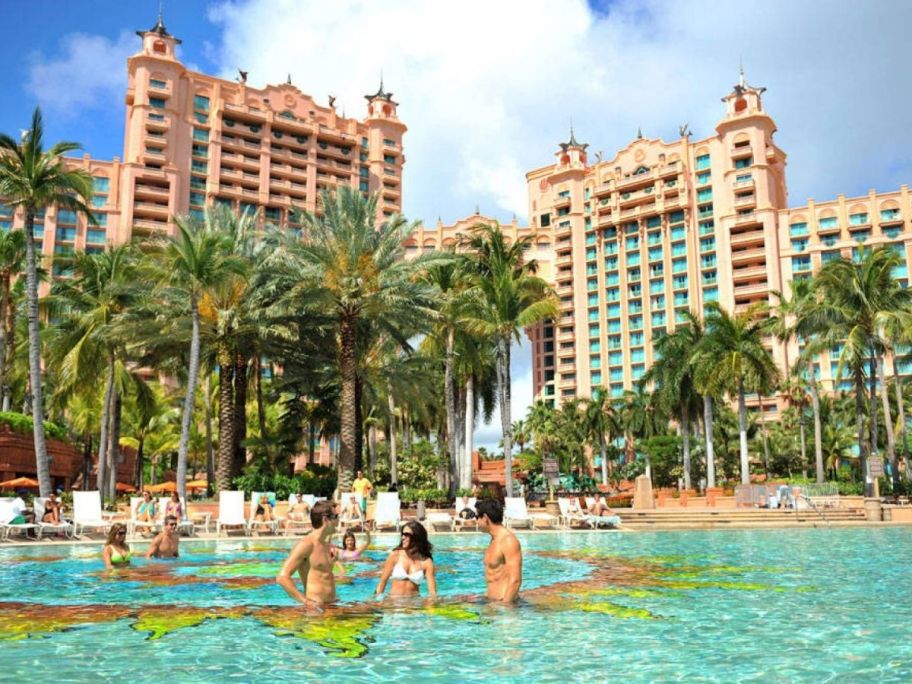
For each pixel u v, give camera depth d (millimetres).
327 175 119375
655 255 116750
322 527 8781
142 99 105812
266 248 33938
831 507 34062
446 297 36156
